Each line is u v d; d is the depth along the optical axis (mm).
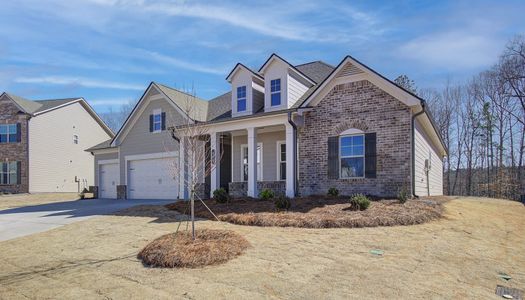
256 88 17047
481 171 38062
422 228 8914
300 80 16750
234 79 17281
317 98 14391
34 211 15617
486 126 36875
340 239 7742
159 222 10469
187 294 4906
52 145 29734
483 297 4906
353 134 13531
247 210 11219
